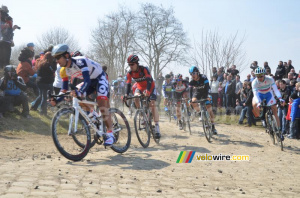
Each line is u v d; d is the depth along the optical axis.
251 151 5.17
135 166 3.56
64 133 3.79
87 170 3.18
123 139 4.47
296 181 3.45
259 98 5.77
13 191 2.33
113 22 26.12
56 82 6.82
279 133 5.51
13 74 6.11
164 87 9.67
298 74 9.36
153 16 30.86
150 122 5.33
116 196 2.43
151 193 2.59
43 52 7.59
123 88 12.30
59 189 2.47
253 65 9.95
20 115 6.39
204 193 2.73
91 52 26.53
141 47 30.66
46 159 3.67
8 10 8.75
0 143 4.62
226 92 10.62
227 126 9.25
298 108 7.05
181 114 7.61
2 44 8.63
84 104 3.90
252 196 2.74
